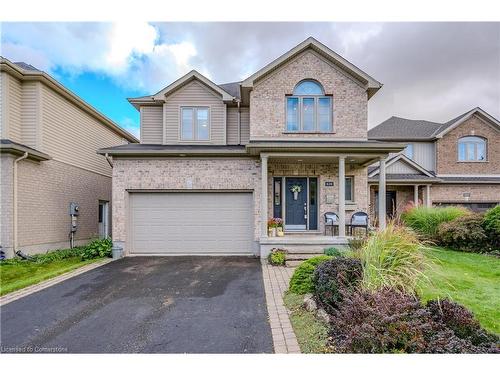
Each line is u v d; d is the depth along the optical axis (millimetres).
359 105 11203
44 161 10906
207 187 10586
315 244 9648
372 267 4672
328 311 4727
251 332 4492
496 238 9594
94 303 5773
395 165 17016
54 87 11180
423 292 5625
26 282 6977
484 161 17547
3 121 9852
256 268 8492
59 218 11742
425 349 3398
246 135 12539
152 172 10586
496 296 5602
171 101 12211
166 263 9219
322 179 11617
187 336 4406
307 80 11336
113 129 16109
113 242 10344
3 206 9430
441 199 16953
